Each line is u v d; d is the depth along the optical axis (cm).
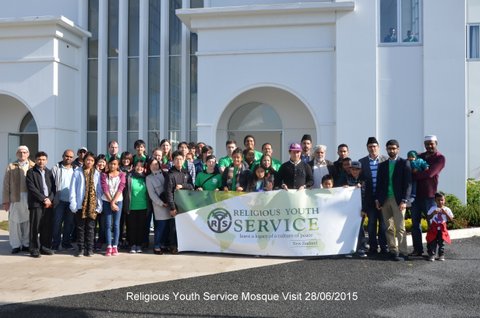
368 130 1267
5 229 1166
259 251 845
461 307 571
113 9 1689
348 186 858
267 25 1315
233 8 1298
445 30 1256
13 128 1642
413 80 1269
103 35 1647
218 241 859
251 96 1448
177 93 1641
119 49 1644
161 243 897
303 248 835
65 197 922
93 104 1658
